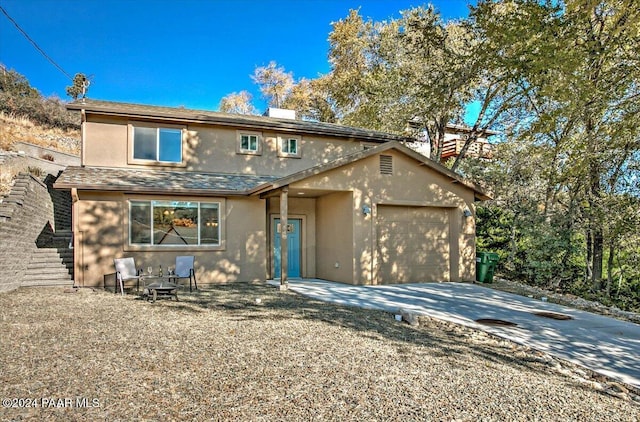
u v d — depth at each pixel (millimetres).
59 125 34656
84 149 14398
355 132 18109
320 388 5078
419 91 19594
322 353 6473
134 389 4891
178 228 14016
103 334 7324
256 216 15062
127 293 12016
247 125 16266
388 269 14844
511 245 18031
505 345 7484
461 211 15945
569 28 11664
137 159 14914
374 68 30172
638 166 13617
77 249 12891
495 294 12922
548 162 15875
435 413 4539
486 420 4449
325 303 10734
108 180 13023
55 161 24719
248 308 9914
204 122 15648
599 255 16156
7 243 11664
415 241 15406
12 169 18172
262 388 5020
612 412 4820
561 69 11523
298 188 13414
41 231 15383
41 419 4086
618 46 11781
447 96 17859
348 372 5672
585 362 6641
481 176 20562
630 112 11805
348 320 8828
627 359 6848
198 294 12039
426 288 13789
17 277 12414
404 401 4809
